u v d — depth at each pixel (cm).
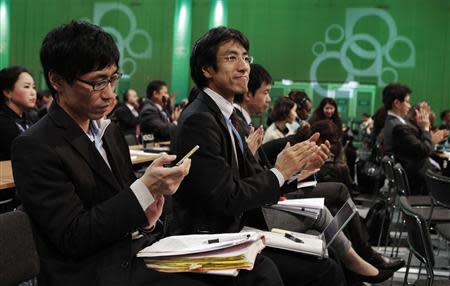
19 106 356
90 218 133
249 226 212
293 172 190
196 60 205
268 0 1305
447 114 955
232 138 196
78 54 136
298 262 197
